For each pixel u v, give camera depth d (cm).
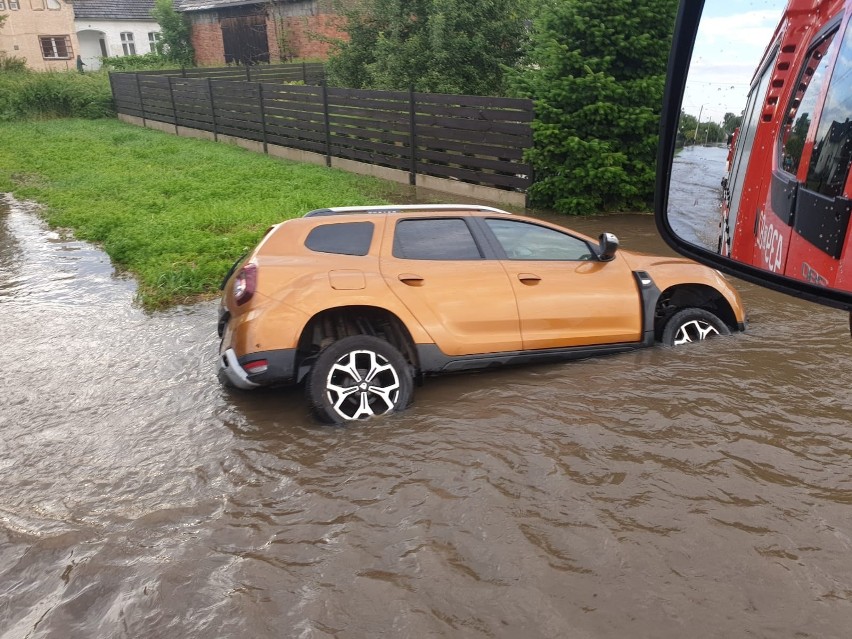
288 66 3259
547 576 303
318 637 272
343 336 543
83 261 991
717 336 614
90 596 304
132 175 1647
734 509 346
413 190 1520
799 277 122
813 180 119
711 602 280
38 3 4278
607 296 581
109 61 4159
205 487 404
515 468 400
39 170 1792
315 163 1891
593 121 1269
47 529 363
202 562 325
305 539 342
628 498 362
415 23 1895
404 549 328
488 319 544
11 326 730
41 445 470
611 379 525
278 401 531
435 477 395
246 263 522
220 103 2303
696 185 150
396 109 1591
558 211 1318
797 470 382
